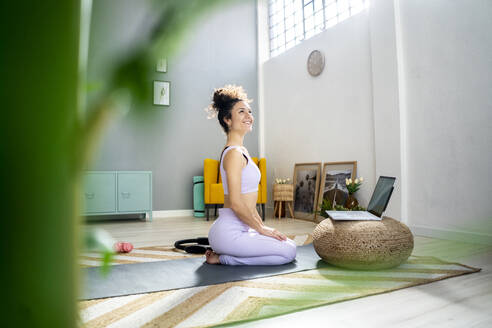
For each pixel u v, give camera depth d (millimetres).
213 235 2543
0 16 155
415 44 3779
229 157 2459
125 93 153
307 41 5465
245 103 2531
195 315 1557
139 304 1710
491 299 1764
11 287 163
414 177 3789
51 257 167
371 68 4336
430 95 3623
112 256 184
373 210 2615
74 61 159
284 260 2504
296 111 5707
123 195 5191
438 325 1476
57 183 162
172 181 5938
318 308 1657
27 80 156
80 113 157
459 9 3354
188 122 6086
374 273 2215
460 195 3350
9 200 159
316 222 5020
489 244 3098
